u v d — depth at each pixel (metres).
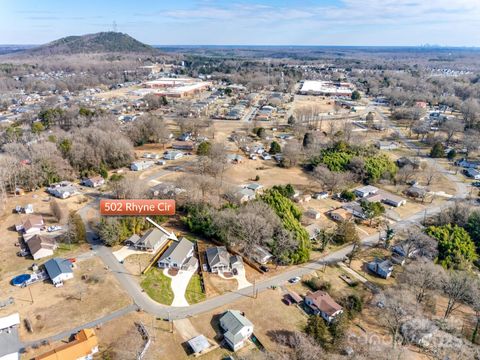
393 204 106.19
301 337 52.94
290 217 83.75
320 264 77.12
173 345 53.88
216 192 98.31
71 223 79.81
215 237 82.81
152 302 62.69
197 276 70.38
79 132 132.38
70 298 62.78
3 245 78.12
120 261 73.75
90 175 114.88
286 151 132.25
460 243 78.69
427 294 66.56
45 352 51.53
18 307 60.25
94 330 55.78
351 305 63.22
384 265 75.50
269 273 72.81
